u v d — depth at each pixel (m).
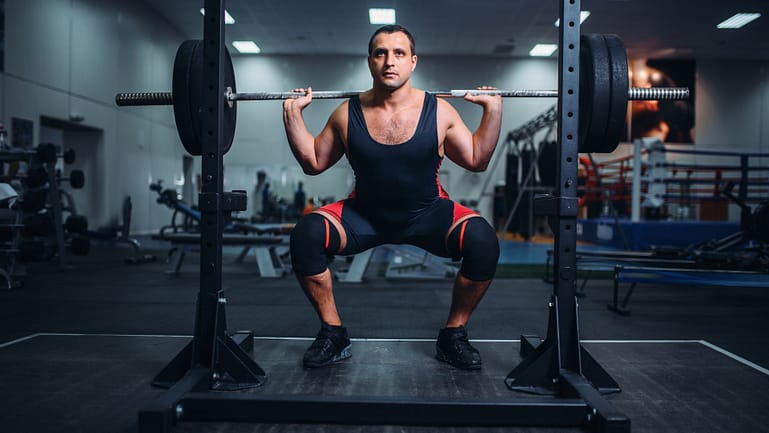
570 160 1.12
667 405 1.07
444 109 1.29
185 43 1.19
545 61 9.41
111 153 7.03
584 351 1.15
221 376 1.16
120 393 1.12
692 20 7.50
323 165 1.34
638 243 4.83
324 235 1.28
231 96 1.25
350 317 2.02
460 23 7.77
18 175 3.37
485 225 1.28
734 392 1.15
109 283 2.97
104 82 6.79
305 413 0.94
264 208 8.55
